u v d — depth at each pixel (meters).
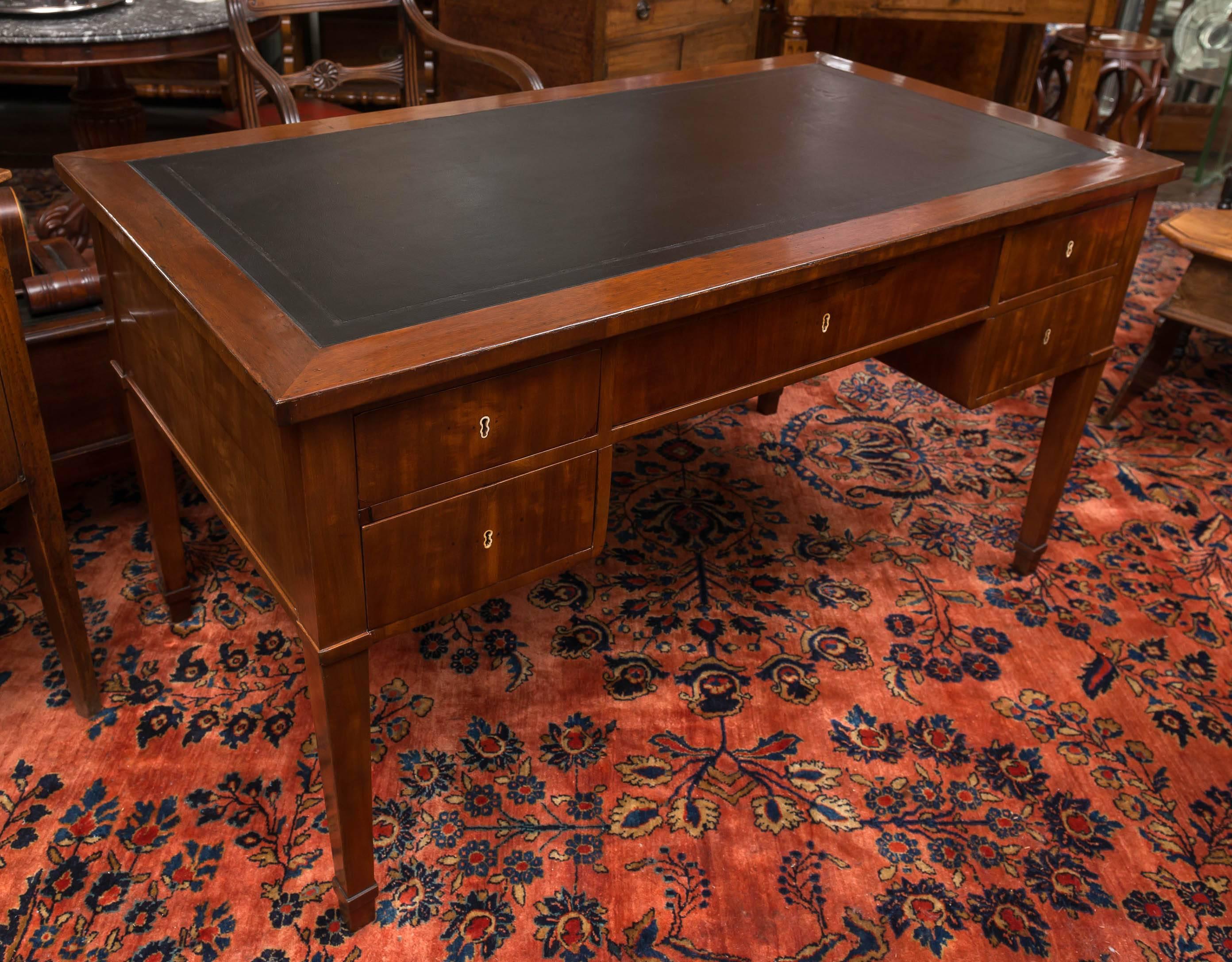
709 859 1.88
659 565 2.59
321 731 1.59
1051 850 1.94
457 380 1.42
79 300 2.29
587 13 3.38
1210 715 2.25
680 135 2.25
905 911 1.82
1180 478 3.03
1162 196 4.93
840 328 1.88
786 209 1.89
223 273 1.54
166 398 1.84
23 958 1.67
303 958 1.70
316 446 1.32
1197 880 1.90
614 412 1.64
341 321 1.43
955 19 3.79
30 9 2.96
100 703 2.11
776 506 2.83
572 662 2.29
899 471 3.00
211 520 2.64
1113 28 5.15
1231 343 3.74
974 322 2.10
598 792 2.00
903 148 2.23
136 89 5.38
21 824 1.87
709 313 1.68
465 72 4.00
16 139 5.15
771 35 4.89
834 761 2.09
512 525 1.60
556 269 1.62
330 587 1.44
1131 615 2.52
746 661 2.32
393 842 1.88
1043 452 2.50
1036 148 2.27
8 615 2.32
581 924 1.76
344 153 2.05
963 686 2.29
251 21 2.86
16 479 1.79
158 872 1.81
